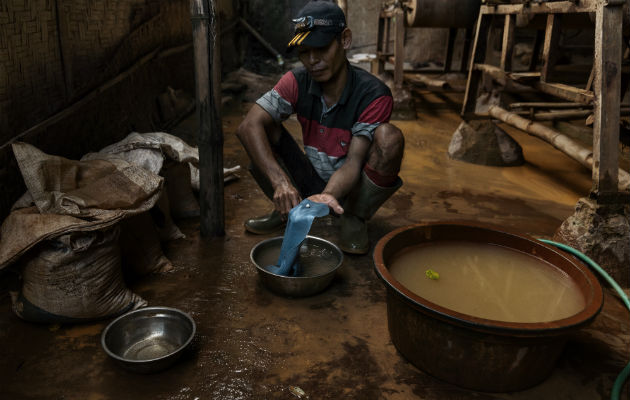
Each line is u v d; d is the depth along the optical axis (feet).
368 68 30.17
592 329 7.63
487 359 5.90
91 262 7.01
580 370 6.73
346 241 9.51
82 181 7.73
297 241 7.51
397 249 7.43
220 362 6.64
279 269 7.93
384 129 8.20
